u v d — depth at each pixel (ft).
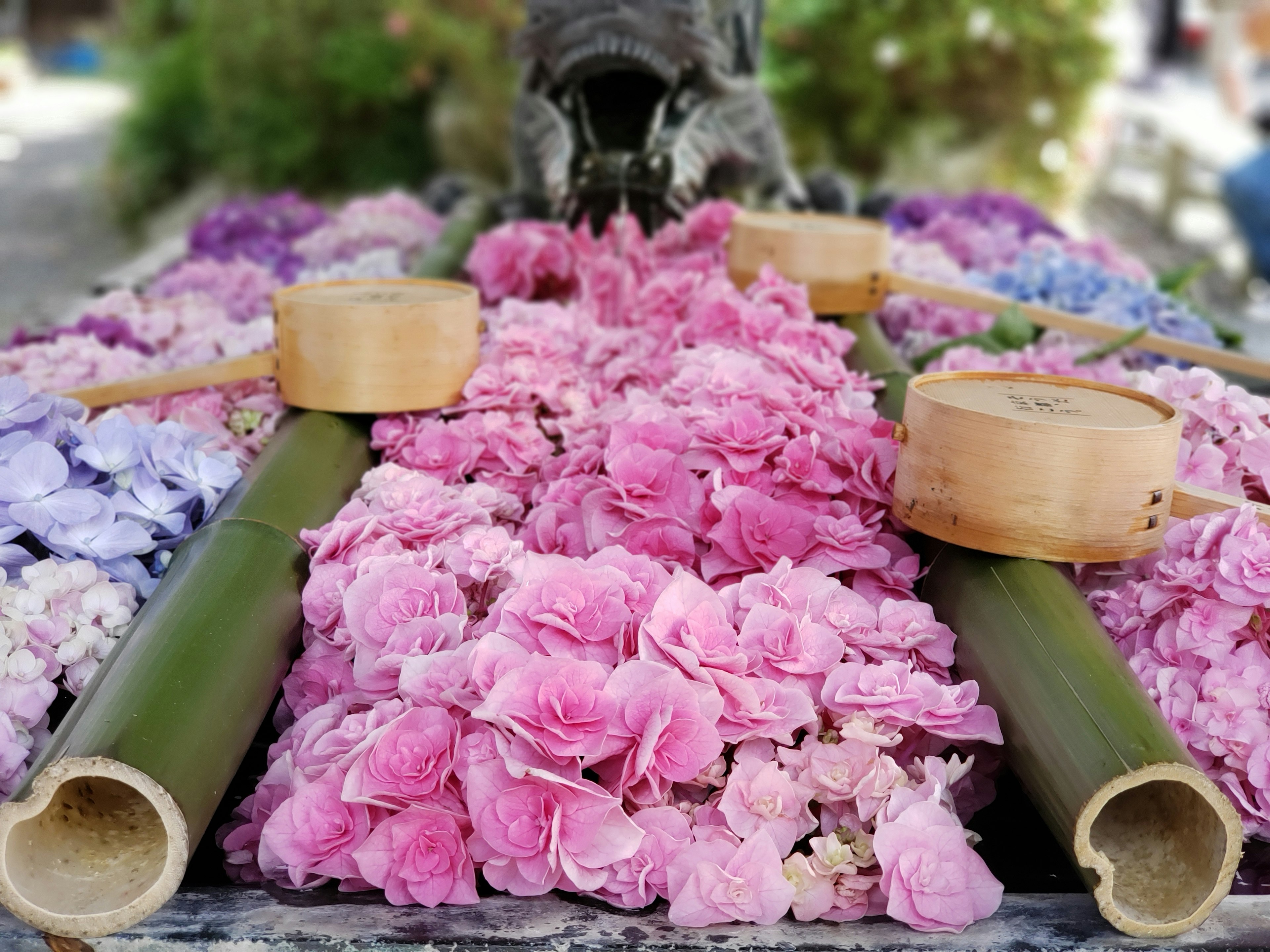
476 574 3.94
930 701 3.60
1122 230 25.09
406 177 23.15
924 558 4.56
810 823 3.58
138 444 4.33
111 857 3.29
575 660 3.40
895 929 3.33
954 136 20.48
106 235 26.68
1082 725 3.40
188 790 3.21
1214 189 23.88
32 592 3.87
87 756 3.13
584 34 6.61
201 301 7.19
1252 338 17.60
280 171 23.07
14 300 20.33
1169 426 3.79
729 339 5.61
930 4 19.86
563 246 7.19
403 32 21.11
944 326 7.34
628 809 3.53
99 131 44.78
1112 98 23.24
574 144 7.15
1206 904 3.20
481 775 3.31
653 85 7.28
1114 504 3.79
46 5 72.49
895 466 4.49
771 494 4.45
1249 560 3.78
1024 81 20.02
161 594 3.89
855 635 3.88
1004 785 4.41
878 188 13.42
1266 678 3.79
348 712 3.84
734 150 7.82
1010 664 3.70
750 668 3.64
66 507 4.02
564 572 3.70
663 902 3.45
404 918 3.32
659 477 4.32
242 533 4.13
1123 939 3.27
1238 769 3.76
